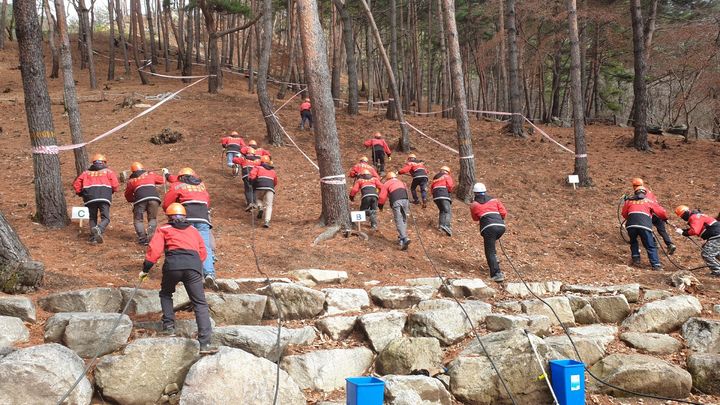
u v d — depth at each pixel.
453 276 9.64
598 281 9.68
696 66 23.95
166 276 6.04
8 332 5.80
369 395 5.58
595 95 33.31
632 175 16.62
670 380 6.95
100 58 39.81
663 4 30.23
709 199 14.48
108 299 6.79
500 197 14.85
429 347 6.98
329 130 11.46
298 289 7.61
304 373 6.40
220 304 7.05
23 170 15.60
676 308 8.27
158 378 5.75
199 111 23.75
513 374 6.69
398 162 17.88
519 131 21.30
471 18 35.91
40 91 10.43
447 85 30.42
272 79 38.03
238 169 16.08
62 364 5.31
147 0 38.06
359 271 9.39
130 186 10.02
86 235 10.16
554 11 30.80
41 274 7.12
